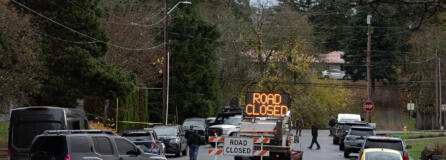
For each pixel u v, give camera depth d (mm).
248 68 173125
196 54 145625
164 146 71875
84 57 80750
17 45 71125
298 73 178500
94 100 114000
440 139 110625
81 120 59406
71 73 81312
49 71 80312
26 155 52125
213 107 149125
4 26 69312
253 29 176250
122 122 114688
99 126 109625
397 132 149250
